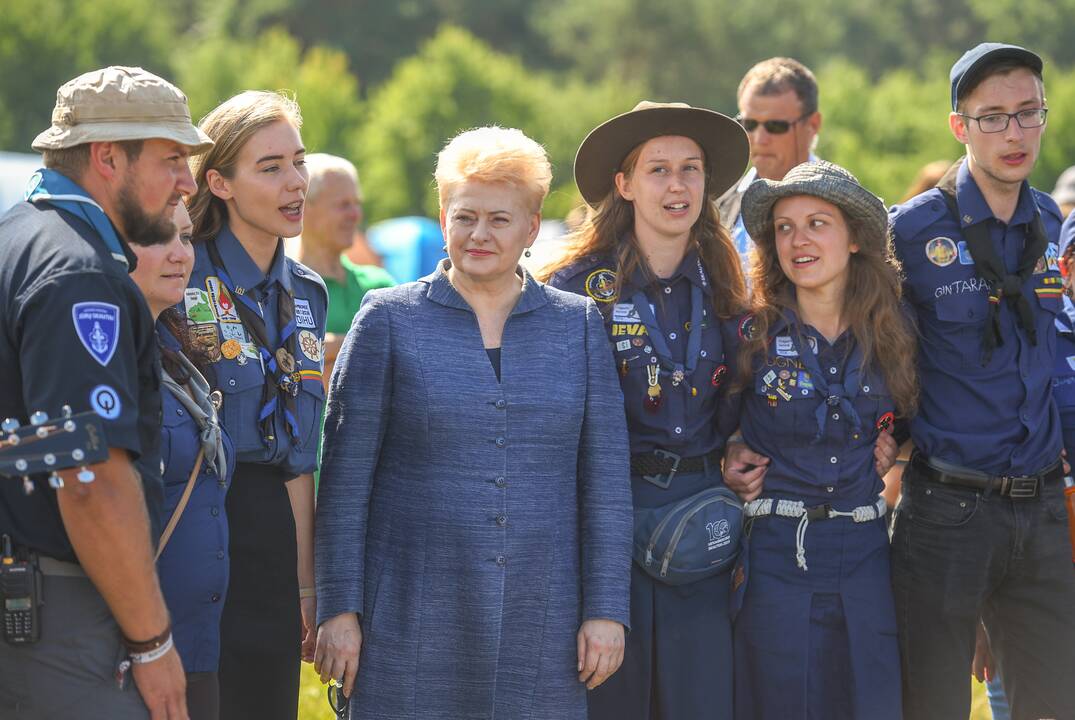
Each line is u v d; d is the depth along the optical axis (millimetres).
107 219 3418
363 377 4336
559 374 4418
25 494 3342
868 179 35875
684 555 4617
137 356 3385
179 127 3545
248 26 66875
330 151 41906
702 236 5012
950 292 5020
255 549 4203
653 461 4773
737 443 4984
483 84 42469
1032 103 4945
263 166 4281
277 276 4414
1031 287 5062
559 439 4383
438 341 4363
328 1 67375
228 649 4137
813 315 4895
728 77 63656
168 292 3830
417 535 4301
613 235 4996
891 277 4887
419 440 4316
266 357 4285
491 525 4277
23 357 3197
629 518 4449
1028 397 4961
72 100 3471
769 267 4965
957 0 65438
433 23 67938
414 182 40156
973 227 5043
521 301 4461
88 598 3391
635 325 4805
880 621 4824
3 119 49062
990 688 5488
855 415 4789
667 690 4703
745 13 63906
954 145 38281
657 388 4754
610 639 4324
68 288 3201
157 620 3391
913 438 5051
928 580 4969
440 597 4281
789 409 4797
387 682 4266
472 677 4266
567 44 66750
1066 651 5016
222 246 4316
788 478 4820
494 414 4309
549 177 4453
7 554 3332
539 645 4312
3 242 3338
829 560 4793
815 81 6707
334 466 4332
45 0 51250
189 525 3877
